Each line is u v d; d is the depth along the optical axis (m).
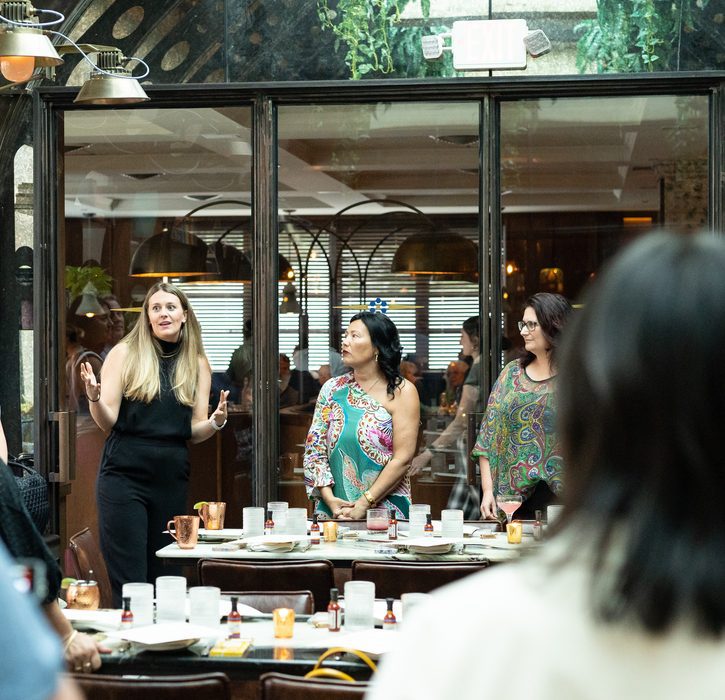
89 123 6.52
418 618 0.91
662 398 0.86
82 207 6.57
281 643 2.99
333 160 6.39
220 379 6.53
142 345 5.32
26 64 4.69
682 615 0.84
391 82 6.27
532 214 6.29
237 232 6.53
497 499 4.71
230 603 3.46
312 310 6.46
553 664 0.85
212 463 6.48
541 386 4.90
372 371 5.25
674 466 0.86
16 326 6.52
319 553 4.38
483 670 0.86
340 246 6.42
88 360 6.59
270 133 6.39
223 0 6.36
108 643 2.95
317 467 5.21
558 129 6.25
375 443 5.17
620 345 0.88
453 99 6.30
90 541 4.61
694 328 0.86
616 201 6.23
